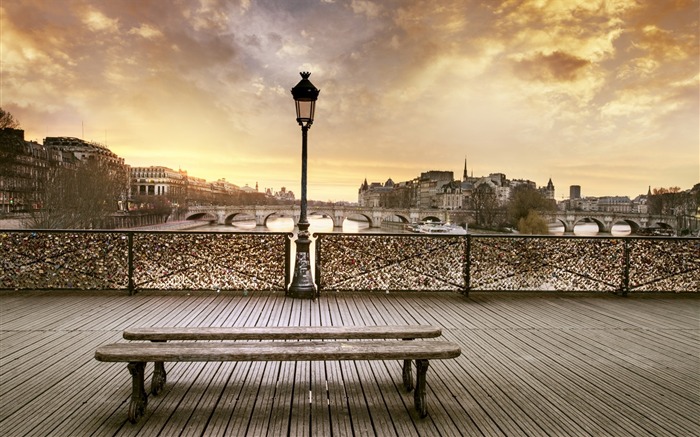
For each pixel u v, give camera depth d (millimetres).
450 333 6480
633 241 9383
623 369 5172
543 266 9320
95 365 4996
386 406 4113
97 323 6652
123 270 8797
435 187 191250
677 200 117875
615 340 6277
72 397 4203
